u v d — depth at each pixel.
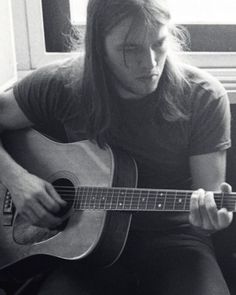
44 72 1.49
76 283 1.31
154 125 1.37
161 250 1.37
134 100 1.35
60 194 1.41
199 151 1.38
